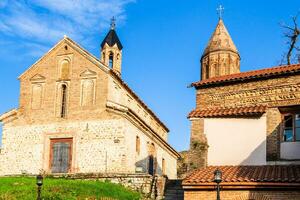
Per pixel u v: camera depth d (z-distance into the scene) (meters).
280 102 21.42
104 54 45.19
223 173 19.80
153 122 48.41
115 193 26.39
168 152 48.19
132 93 41.41
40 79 38.72
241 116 21.73
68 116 36.91
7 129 38.31
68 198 23.83
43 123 37.50
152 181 28.09
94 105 36.34
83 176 30.33
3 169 37.44
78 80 37.50
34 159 36.84
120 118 35.31
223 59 58.97
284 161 20.73
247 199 18.30
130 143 35.91
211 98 23.25
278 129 21.19
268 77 21.95
